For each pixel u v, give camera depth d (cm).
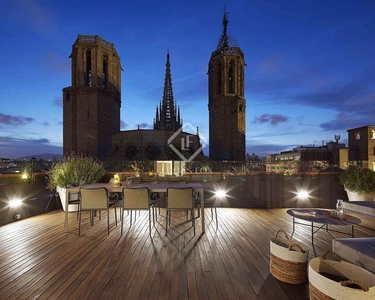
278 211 603
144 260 303
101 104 3150
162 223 486
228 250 338
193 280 252
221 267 284
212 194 659
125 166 2488
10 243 367
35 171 638
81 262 297
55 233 418
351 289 167
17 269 278
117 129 3534
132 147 3103
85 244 362
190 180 673
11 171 632
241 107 3769
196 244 362
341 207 349
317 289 186
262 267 285
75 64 3192
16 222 495
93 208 405
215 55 3947
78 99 3081
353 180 614
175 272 271
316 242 372
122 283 246
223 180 675
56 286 240
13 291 231
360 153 2423
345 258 250
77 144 3073
